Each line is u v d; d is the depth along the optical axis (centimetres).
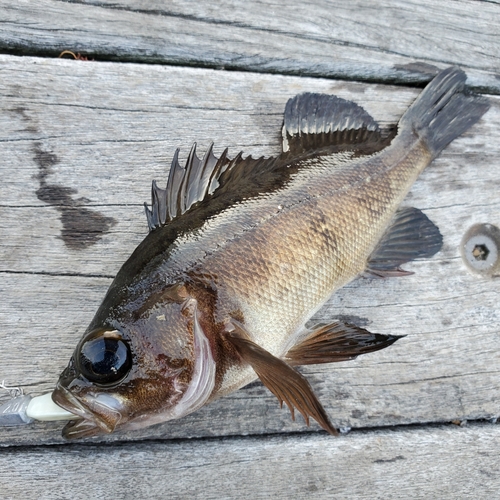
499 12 28
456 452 22
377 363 22
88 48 24
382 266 22
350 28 26
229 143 24
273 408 21
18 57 22
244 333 18
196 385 17
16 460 19
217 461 21
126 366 17
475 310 24
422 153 24
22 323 20
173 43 24
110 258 22
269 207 19
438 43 27
